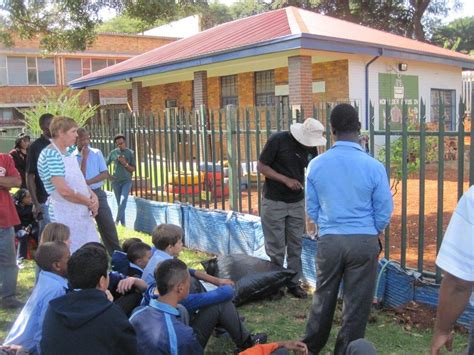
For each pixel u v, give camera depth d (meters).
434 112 18.69
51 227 3.97
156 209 8.20
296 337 4.43
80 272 2.74
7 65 33.12
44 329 2.67
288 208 5.31
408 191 10.80
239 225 6.56
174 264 3.15
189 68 16.97
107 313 2.65
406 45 16.97
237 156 6.88
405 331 4.44
